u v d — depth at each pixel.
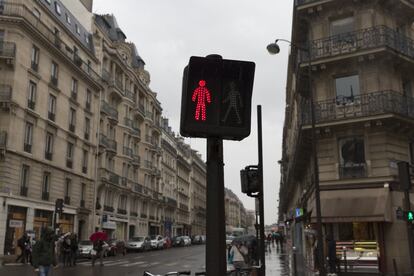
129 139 58.00
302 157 27.69
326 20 23.06
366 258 20.00
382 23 22.08
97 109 47.44
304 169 30.52
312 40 23.03
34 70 35.19
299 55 24.14
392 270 19.45
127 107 56.66
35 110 34.97
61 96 39.47
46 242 12.37
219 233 3.88
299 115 26.62
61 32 40.38
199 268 24.64
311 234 23.81
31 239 30.19
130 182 57.72
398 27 23.36
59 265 25.64
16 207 32.03
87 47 45.78
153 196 68.69
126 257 36.34
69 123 41.09
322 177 21.84
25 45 33.72
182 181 97.19
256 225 14.14
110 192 51.59
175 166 89.19
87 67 45.25
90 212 44.75
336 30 23.02
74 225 41.12
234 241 18.45
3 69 32.16
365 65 21.58
